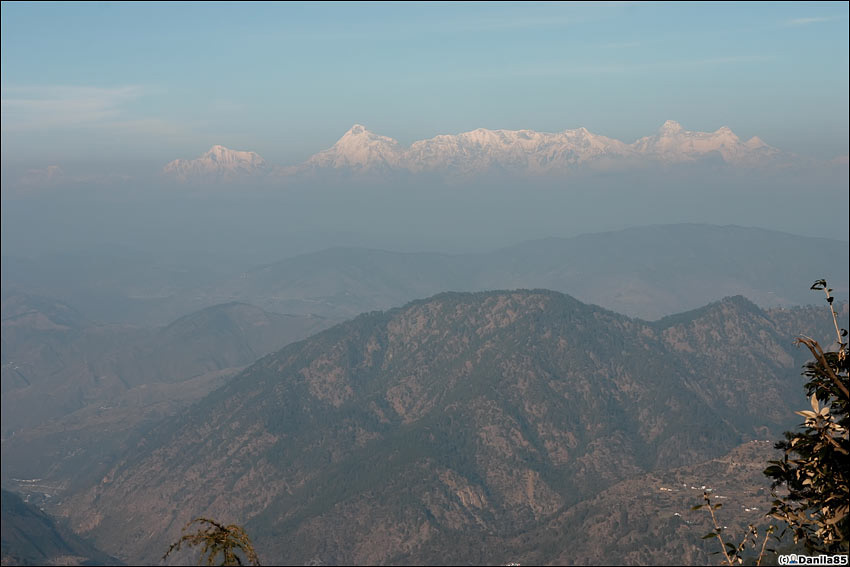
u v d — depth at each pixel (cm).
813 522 1116
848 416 1130
